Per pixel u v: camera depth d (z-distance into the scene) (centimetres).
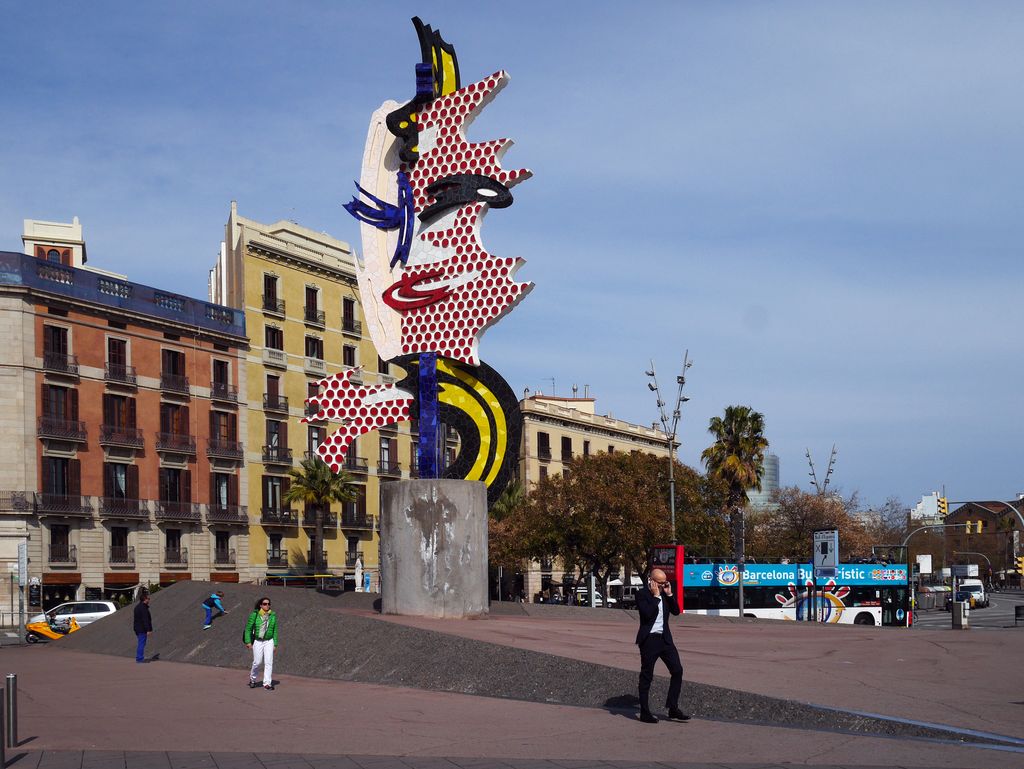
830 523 7562
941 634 2594
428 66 2672
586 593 7525
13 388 4853
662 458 6850
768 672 1647
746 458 6309
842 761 1105
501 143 2609
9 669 2442
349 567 6744
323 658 2103
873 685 1526
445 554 2439
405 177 2681
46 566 4938
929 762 1084
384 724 1434
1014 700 1405
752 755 1150
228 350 6012
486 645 1823
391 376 7300
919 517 14762
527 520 6172
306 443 6562
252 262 6278
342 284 6975
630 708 1503
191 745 1301
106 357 5319
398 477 7150
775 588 4528
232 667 2328
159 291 5638
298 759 1201
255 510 6128
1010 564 15588
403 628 2019
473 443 2595
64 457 5075
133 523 5378
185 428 5694
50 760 1211
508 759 1171
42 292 4988
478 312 2581
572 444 8675
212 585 3002
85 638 3136
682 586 4431
